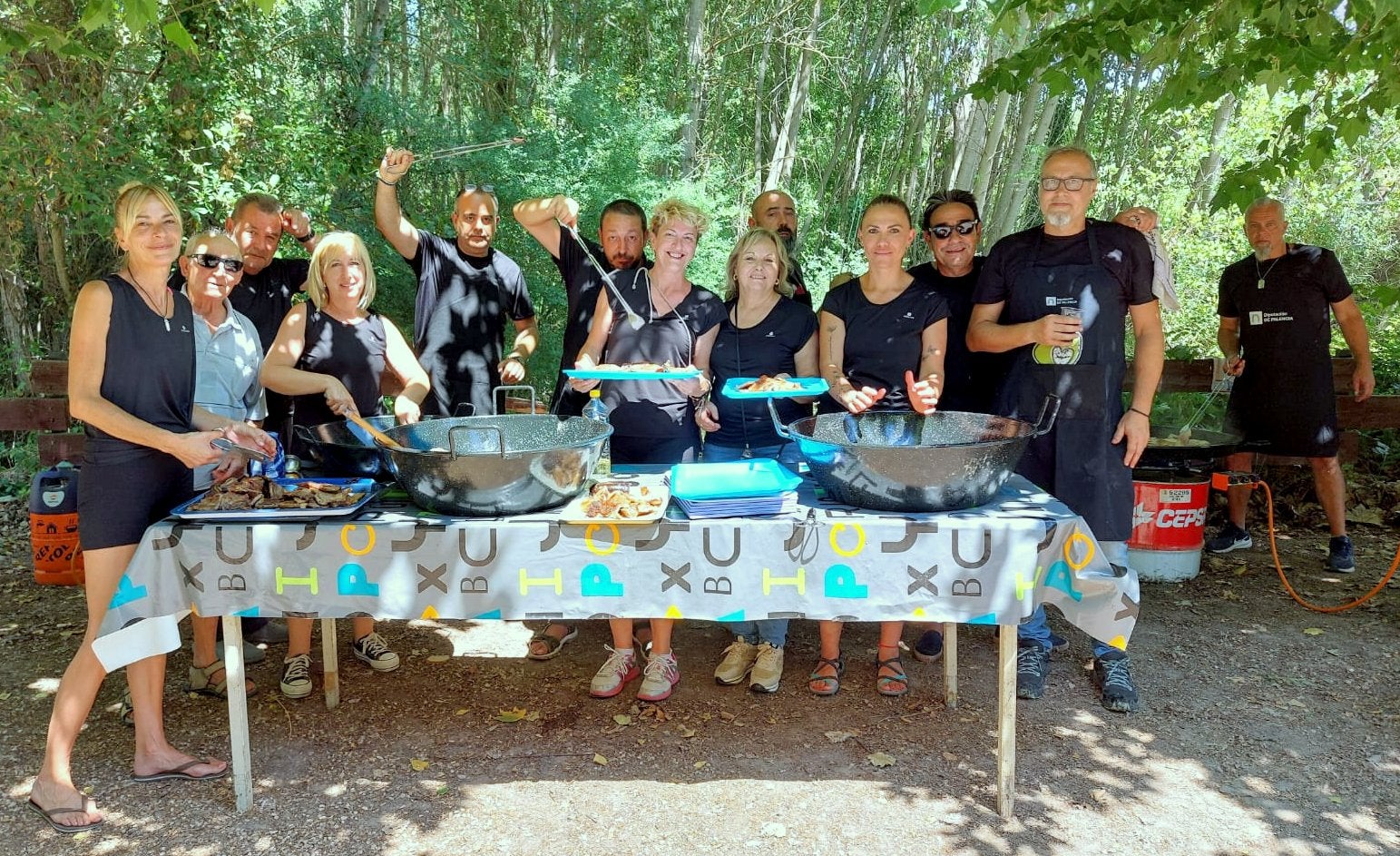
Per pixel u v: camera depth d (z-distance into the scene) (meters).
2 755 2.91
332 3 9.18
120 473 2.54
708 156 16.58
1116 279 3.20
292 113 7.43
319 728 3.12
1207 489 4.72
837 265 14.02
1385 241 10.10
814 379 3.06
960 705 3.31
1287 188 10.18
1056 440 3.24
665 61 14.21
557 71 10.80
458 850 2.45
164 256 2.57
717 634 4.05
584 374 3.12
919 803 2.66
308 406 3.49
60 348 8.07
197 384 3.00
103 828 2.53
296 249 7.24
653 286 3.53
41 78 6.46
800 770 2.86
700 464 2.88
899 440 2.94
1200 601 4.46
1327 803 2.66
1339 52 4.29
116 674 3.53
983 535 2.43
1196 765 2.88
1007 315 3.37
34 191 6.27
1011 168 14.02
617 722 3.17
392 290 8.16
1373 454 6.48
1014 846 2.46
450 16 10.91
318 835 2.50
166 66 6.46
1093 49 4.38
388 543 2.46
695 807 2.65
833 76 18.36
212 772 2.77
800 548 2.47
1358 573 4.87
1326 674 3.58
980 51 16.72
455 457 2.40
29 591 4.55
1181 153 11.26
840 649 3.87
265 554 2.46
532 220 3.96
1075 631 4.10
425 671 3.62
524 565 2.48
